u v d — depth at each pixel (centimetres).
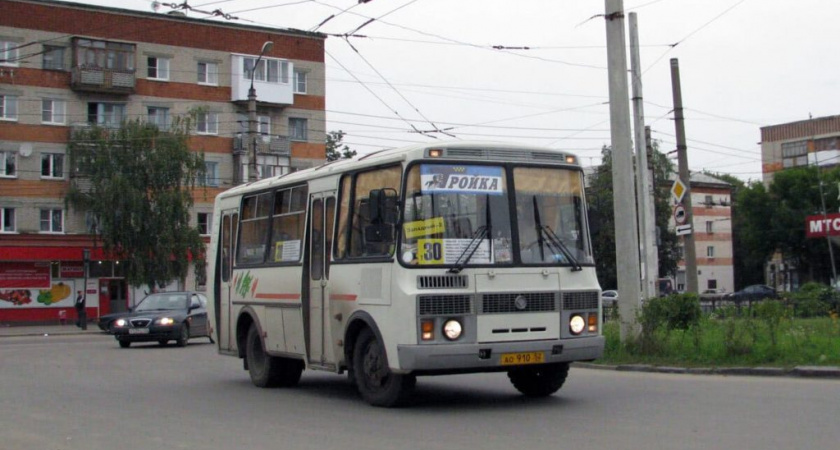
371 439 905
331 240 1241
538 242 1114
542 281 1102
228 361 2058
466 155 1103
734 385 1239
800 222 6756
